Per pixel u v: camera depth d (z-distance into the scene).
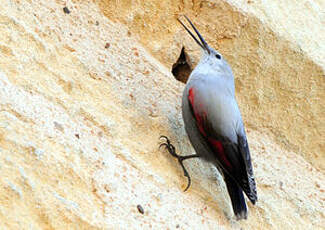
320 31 11.02
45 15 8.11
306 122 10.12
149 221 6.61
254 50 9.91
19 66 7.02
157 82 8.86
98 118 7.50
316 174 9.81
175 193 7.52
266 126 10.00
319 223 8.87
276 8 10.65
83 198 6.11
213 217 7.73
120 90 8.27
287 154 9.90
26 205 5.45
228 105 8.07
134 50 9.00
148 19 9.45
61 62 7.81
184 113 8.25
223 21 9.87
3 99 6.27
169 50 9.55
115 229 6.01
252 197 7.68
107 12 9.10
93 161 6.68
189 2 9.88
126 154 7.36
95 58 8.35
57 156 6.21
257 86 9.97
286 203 8.91
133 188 6.89
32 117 6.41
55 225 5.53
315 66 10.14
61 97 7.26
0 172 5.48
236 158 7.93
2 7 7.38
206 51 8.91
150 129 8.15
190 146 8.64
